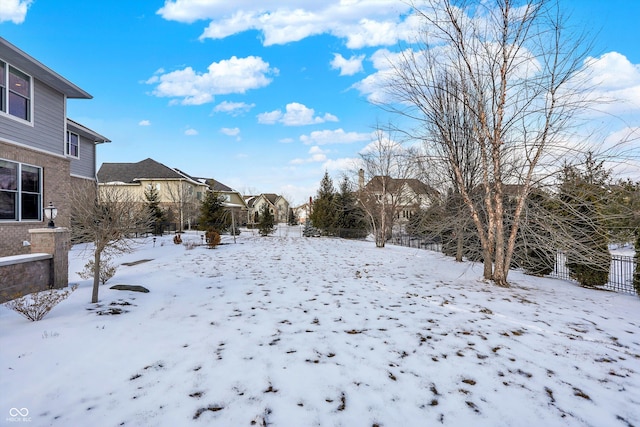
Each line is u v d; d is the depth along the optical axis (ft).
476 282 25.52
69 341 11.80
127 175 103.91
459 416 7.92
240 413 7.85
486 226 28.02
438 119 26.71
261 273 28.27
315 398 8.58
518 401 8.61
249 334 13.19
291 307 17.39
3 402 8.01
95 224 17.78
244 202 154.92
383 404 8.37
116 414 7.71
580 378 9.92
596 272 24.85
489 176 25.98
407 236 72.08
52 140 37.70
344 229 91.20
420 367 10.50
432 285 24.06
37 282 18.10
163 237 69.62
